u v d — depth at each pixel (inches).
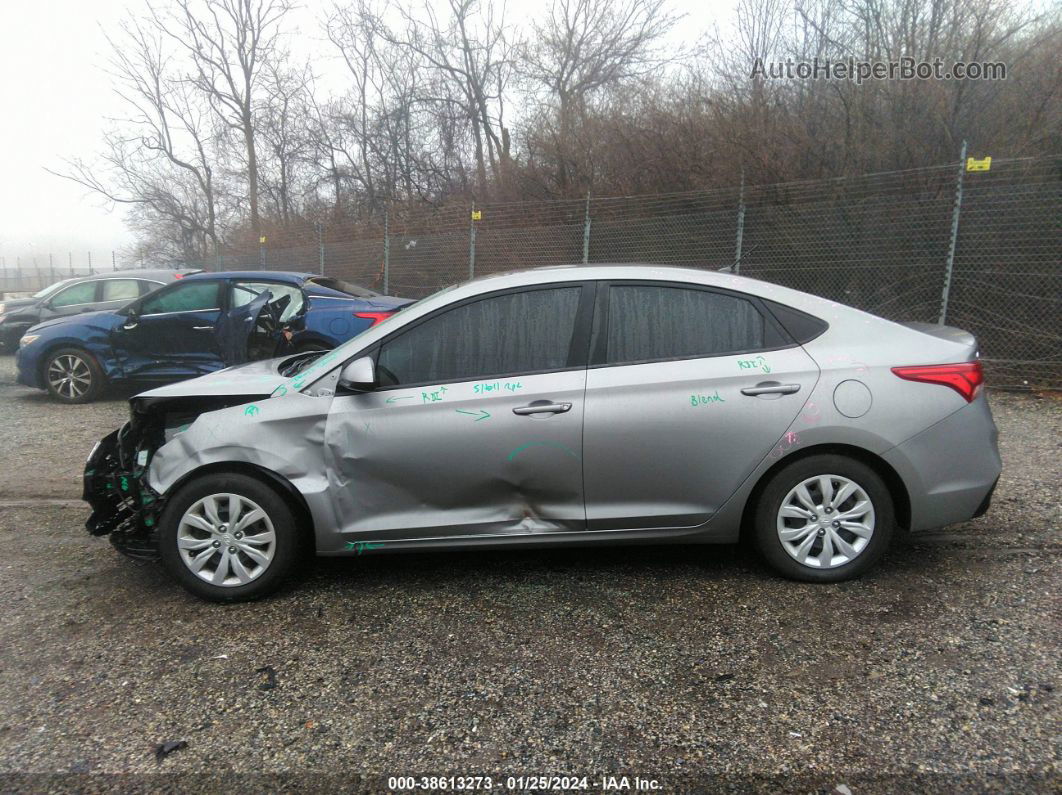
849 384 134.3
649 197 438.9
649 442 135.3
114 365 335.9
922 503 135.6
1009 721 99.7
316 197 946.7
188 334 327.3
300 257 631.8
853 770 92.0
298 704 109.1
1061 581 139.0
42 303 493.7
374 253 561.9
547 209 504.7
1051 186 301.1
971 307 315.9
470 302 143.2
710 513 137.9
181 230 1155.9
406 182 839.7
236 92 1009.5
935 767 91.9
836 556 140.0
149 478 141.0
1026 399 286.4
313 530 142.9
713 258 390.0
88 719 106.3
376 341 142.4
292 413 138.8
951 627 124.1
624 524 138.6
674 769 93.5
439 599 141.7
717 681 111.8
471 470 137.3
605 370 137.6
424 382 139.8
